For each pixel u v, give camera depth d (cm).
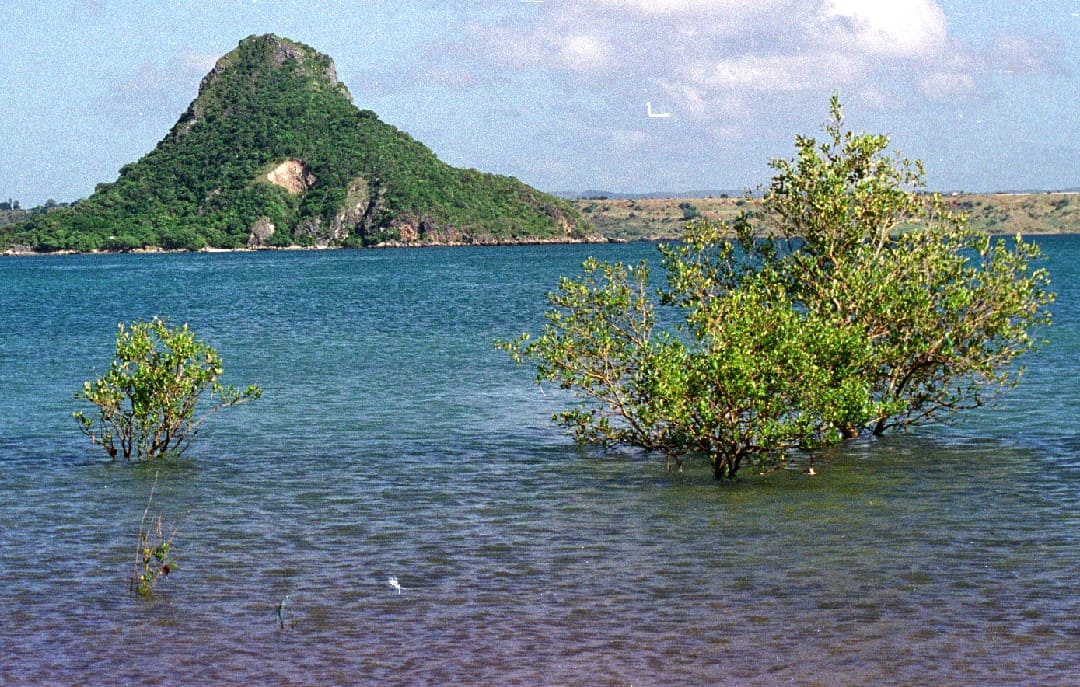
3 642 1498
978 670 1377
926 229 2739
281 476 2467
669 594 1656
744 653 1439
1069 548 1847
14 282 14838
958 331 2705
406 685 1359
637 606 1608
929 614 1561
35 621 1573
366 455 2689
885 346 2684
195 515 2141
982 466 2455
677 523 2036
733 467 2392
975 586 1670
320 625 1552
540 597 1650
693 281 2711
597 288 2544
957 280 2705
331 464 2591
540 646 1470
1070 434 2780
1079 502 2139
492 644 1478
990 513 2072
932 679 1355
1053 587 1659
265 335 5997
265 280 13875
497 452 2709
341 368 4384
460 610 1602
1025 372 3775
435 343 5344
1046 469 2414
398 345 5281
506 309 7731
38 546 1936
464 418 3188
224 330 6397
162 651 1466
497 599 1645
